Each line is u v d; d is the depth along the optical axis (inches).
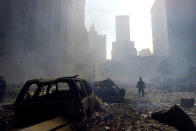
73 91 107.2
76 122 90.2
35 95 122.0
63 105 100.7
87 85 174.4
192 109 230.8
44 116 100.3
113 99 316.8
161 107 252.8
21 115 102.0
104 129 144.5
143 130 140.3
